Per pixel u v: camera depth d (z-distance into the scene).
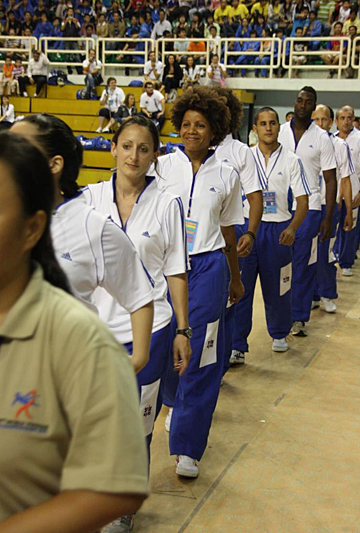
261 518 3.08
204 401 3.37
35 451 1.08
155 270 2.79
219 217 3.64
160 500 3.20
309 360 5.26
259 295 7.43
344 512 3.16
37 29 17.84
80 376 1.07
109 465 1.06
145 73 15.91
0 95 16.58
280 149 5.18
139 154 2.70
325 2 16.16
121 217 2.78
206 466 3.55
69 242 2.09
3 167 1.06
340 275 8.52
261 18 15.88
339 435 3.96
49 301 1.10
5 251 1.07
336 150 6.99
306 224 5.88
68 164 2.07
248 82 15.29
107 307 2.63
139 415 1.11
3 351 1.09
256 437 3.91
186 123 3.46
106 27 17.20
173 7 17.27
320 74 15.72
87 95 16.03
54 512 1.05
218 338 3.44
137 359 2.15
